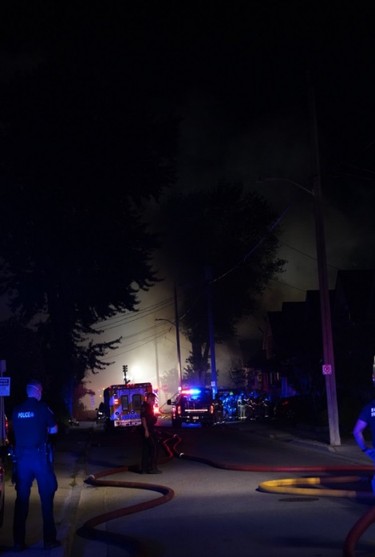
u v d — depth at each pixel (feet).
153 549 32.91
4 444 45.34
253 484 53.36
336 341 123.13
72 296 157.48
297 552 30.66
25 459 32.55
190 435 119.75
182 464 70.90
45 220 150.82
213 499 46.88
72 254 153.69
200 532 36.27
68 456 85.10
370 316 147.43
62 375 157.28
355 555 28.76
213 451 85.40
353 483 51.13
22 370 92.43
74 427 171.53
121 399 147.23
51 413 33.32
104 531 37.35
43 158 150.51
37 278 155.12
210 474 61.31
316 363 128.16
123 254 157.58
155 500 45.42
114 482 56.13
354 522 36.88
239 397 181.98
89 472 68.44
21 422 32.91
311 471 59.16
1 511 37.58
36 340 97.35
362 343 120.98
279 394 211.82
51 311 158.51
